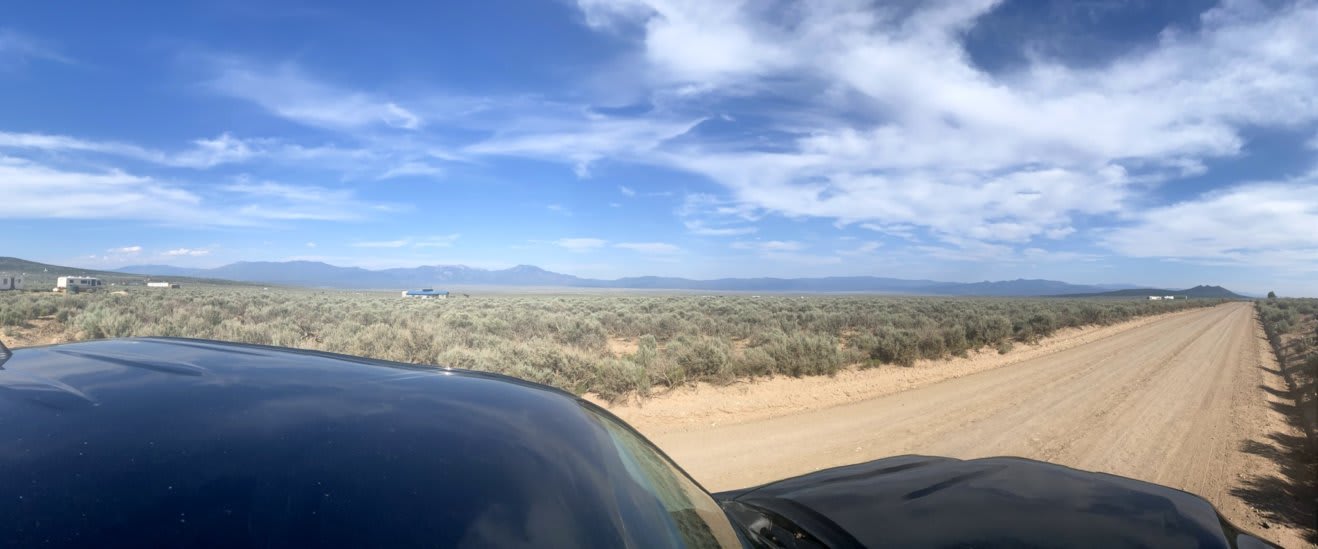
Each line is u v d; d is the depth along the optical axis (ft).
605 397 35.83
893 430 29.91
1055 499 9.28
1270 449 28.17
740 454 25.13
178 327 58.54
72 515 3.37
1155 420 34.04
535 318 82.33
